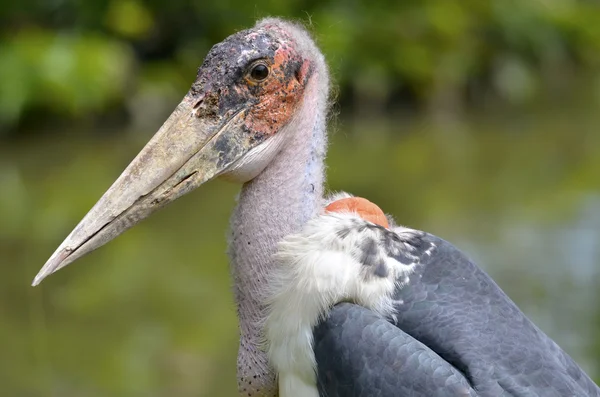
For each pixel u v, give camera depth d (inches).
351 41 962.1
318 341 188.2
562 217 571.8
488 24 1063.6
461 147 791.1
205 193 678.5
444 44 1007.6
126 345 427.8
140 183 197.8
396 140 821.9
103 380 394.6
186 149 198.5
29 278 500.1
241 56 197.3
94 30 948.6
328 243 191.2
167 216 619.5
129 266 524.4
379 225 198.2
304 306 189.9
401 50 983.0
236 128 198.8
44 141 829.8
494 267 485.1
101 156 761.6
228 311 468.4
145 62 962.1
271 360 197.6
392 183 660.7
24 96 847.7
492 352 179.8
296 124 202.5
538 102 1018.1
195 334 441.1
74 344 429.4
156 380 391.5
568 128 868.6
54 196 635.5
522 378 177.0
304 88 203.0
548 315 422.9
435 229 547.5
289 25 206.4
